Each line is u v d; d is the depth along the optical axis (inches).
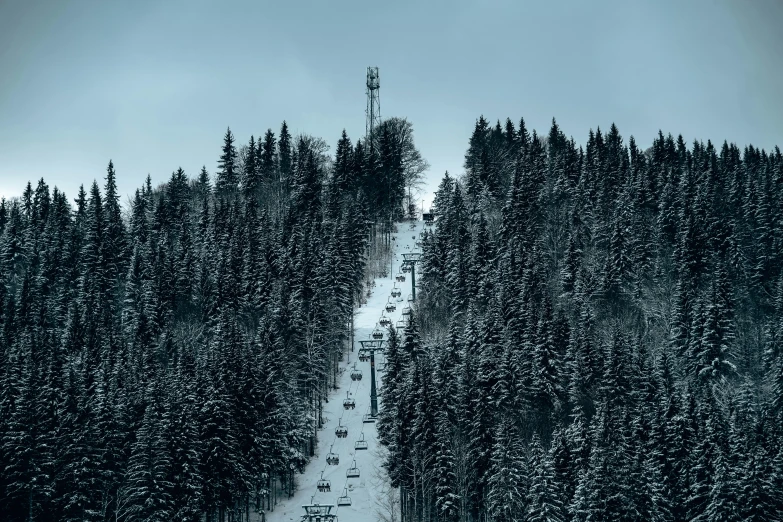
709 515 3117.6
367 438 4291.3
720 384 4160.9
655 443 3476.9
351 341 5236.2
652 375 3922.2
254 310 5044.3
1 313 5022.1
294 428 4008.4
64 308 5132.9
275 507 3786.9
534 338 4037.9
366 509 3730.3
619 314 4822.8
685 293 4594.0
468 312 4589.1
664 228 5556.1
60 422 3321.9
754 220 5590.6
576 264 5034.5
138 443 3235.7
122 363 4104.3
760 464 3203.7
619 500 3061.0
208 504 3361.2
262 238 5816.9
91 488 3211.1
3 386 3516.2
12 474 3088.1
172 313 5007.4
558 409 3806.6
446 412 3582.7
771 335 4594.0
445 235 5610.2
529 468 3257.9
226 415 3496.6
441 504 3348.9
